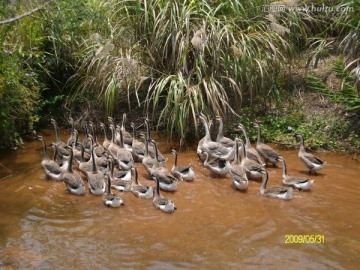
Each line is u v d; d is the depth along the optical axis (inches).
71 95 623.5
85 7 552.1
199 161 510.0
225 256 335.0
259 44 559.2
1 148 531.5
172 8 542.3
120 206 409.7
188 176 462.0
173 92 532.1
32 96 583.8
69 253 336.8
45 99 634.2
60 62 633.0
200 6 558.3
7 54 525.3
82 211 401.7
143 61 574.9
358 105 543.8
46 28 611.8
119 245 348.2
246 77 532.1
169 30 539.8
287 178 451.2
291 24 609.0
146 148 479.5
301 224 379.9
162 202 402.0
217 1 583.2
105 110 581.3
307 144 539.8
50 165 465.4
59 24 556.1
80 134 589.9
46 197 426.3
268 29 564.4
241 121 561.9
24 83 566.9
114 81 544.1
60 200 422.0
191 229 371.9
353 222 383.9
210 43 527.2
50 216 391.5
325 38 641.0
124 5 577.9
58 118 619.5
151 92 582.6
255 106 584.1
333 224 380.5
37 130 599.5
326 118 567.8
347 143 538.0
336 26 634.8
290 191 420.8
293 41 614.5
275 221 384.8
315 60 621.3
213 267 321.1
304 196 431.5
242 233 366.0
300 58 617.3
